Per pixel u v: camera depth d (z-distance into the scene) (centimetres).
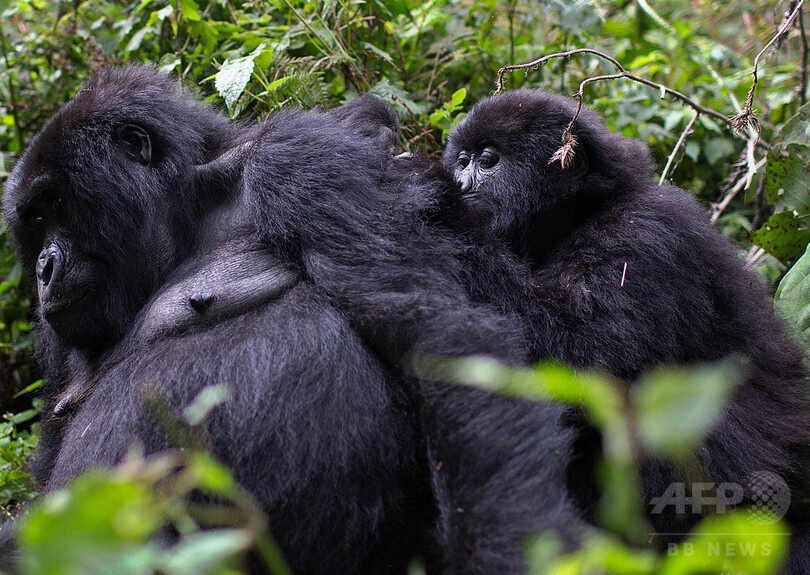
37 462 710
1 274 1060
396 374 577
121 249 652
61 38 1106
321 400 558
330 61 955
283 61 941
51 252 648
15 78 1098
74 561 281
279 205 624
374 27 1049
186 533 464
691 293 661
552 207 753
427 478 579
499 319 577
